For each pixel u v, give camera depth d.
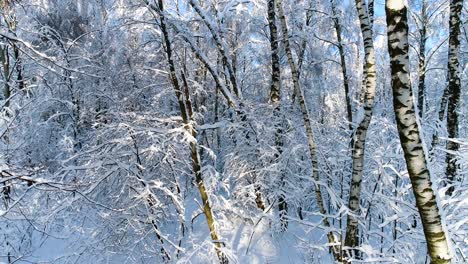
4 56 11.77
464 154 6.13
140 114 10.00
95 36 11.63
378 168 8.54
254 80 15.09
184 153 9.85
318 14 12.64
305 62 13.27
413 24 12.85
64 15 11.58
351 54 13.11
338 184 10.29
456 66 7.61
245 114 10.02
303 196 10.36
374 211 9.02
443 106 9.93
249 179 10.77
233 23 11.73
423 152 3.65
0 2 5.89
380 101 15.50
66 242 9.70
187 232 10.23
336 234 8.35
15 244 9.13
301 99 8.31
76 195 8.91
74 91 12.94
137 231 9.30
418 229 6.71
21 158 8.30
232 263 8.95
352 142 9.43
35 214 7.81
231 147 11.36
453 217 5.73
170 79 9.98
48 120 12.16
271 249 9.77
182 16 10.02
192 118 9.28
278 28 12.15
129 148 9.80
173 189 10.28
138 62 10.27
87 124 13.41
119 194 9.17
